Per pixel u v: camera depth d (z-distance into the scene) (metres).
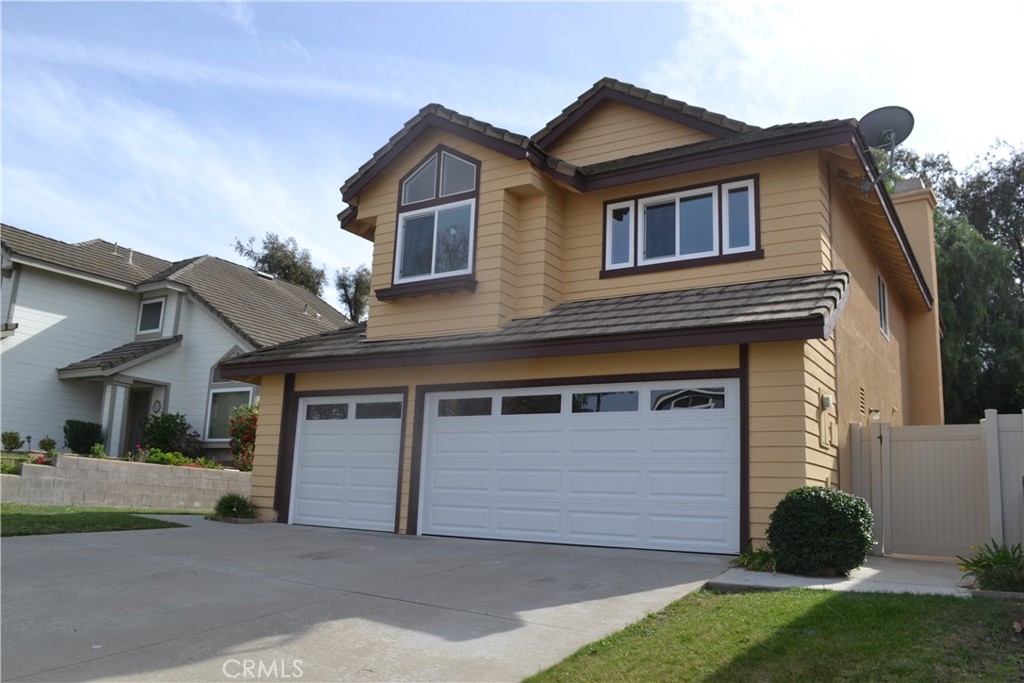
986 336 25.59
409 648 5.66
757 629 5.76
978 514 10.25
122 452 21.84
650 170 11.88
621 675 5.01
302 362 13.25
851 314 12.41
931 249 18.89
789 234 10.99
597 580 7.91
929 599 6.50
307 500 13.43
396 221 13.47
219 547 10.06
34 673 5.07
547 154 12.48
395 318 13.19
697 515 9.75
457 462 11.87
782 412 9.37
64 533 10.88
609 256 12.49
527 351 10.77
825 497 8.20
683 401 10.10
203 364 23.12
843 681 4.67
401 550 10.02
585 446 10.73
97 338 23.70
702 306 10.32
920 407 18.34
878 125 12.29
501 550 10.00
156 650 5.59
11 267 22.05
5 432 21.06
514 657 5.45
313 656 5.49
